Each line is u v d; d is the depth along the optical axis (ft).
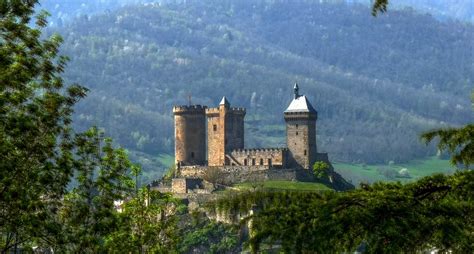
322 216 187.93
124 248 419.33
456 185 197.88
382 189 197.57
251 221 192.24
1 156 319.06
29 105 325.62
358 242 187.42
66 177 338.54
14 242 351.46
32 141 327.47
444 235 186.19
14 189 318.86
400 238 185.98
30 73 320.29
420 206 190.90
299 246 186.39
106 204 363.56
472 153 208.13
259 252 188.55
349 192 194.08
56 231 329.11
